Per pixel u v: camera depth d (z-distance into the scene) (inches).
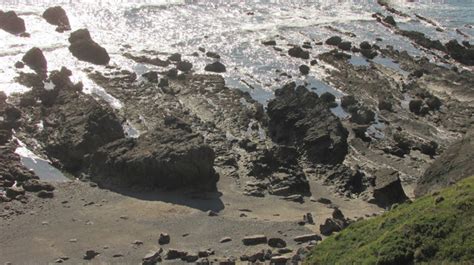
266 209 2338.8
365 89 3506.4
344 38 4362.7
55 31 3858.3
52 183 2433.6
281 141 2856.8
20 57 3388.3
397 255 1448.1
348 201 2459.4
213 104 3137.3
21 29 3769.7
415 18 5172.2
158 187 2442.2
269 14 4761.3
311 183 2581.2
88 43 3531.0
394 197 2443.4
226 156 2687.0
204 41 3996.1
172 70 3405.5
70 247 2015.3
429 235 1462.8
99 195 2373.3
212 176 2507.4
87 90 3139.8
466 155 2453.2
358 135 2974.9
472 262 1366.9
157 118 2935.5
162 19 4311.0
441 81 3629.4
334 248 1674.5
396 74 3759.8
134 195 2389.3
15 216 2181.3
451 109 3336.6
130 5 4485.7
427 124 3169.3
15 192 2304.4
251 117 3046.3
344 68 3777.1
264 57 3841.0
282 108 2925.7
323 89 3484.3
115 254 1982.0
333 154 2696.9
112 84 3228.3
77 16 4178.2
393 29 4697.3
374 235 1633.9
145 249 2018.9
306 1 5275.6
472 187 1595.7
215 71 3563.0
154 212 2261.3
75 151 2556.6
